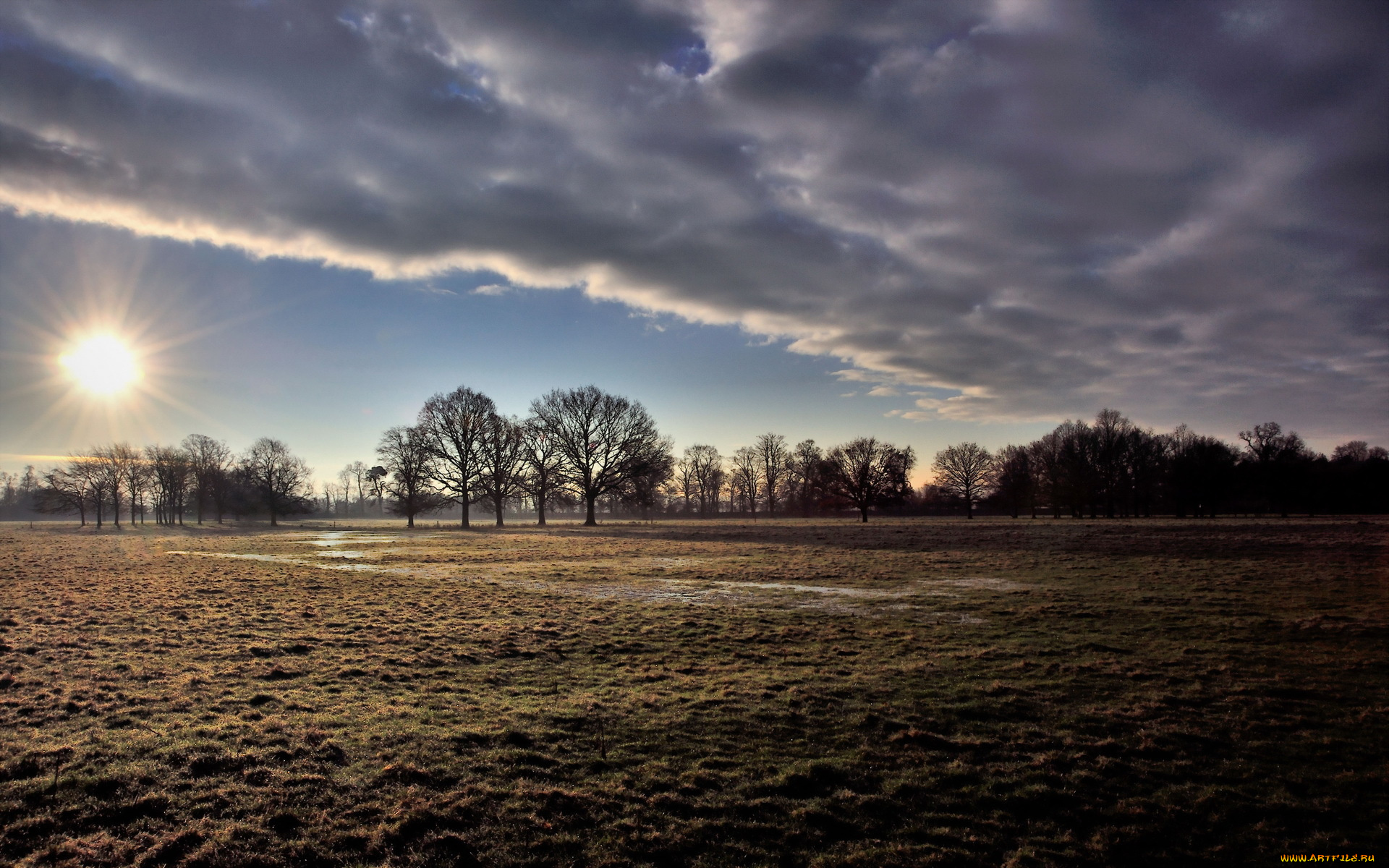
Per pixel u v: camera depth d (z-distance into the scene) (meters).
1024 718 10.55
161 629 16.38
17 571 29.22
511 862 6.50
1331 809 7.74
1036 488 99.56
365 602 20.80
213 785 7.85
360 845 6.73
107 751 8.66
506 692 11.77
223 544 48.56
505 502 85.25
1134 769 8.73
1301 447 91.19
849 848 6.95
